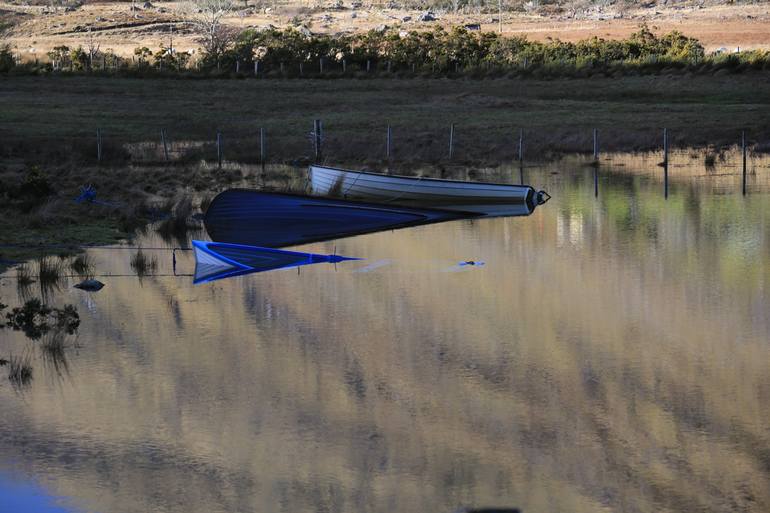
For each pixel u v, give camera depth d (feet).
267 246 92.43
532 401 51.08
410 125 183.21
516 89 232.73
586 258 83.92
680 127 179.11
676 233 94.27
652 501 40.81
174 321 65.41
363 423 48.37
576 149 163.22
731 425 47.67
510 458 44.73
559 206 110.73
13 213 97.91
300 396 51.88
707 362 56.49
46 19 570.87
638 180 130.62
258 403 50.93
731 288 73.00
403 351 59.06
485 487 42.11
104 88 237.45
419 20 567.18
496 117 193.06
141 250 86.58
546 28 468.75
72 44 444.14
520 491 41.73
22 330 63.16
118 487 41.68
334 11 645.10
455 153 153.99
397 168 140.26
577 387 52.90
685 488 41.83
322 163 142.20
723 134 172.24
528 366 56.24
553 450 45.27
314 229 95.35
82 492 41.29
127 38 476.54
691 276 76.59
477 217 106.83
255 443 46.11
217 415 49.37
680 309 67.26
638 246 88.63
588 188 123.85
